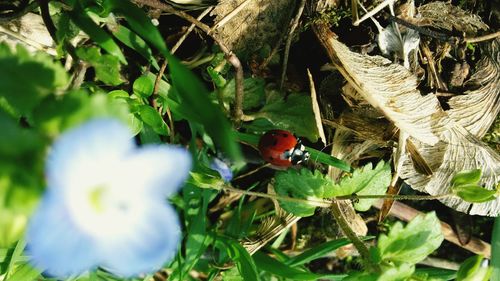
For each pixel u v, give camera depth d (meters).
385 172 0.15
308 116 0.15
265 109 0.15
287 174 0.15
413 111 0.15
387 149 0.15
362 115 0.15
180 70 0.12
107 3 0.14
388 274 0.13
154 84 0.15
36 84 0.11
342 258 0.17
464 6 0.15
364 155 0.16
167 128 0.14
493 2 0.15
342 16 0.15
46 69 0.11
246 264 0.15
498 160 0.16
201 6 0.15
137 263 0.11
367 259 0.14
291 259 0.15
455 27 0.15
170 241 0.11
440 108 0.15
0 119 0.10
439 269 0.15
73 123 0.11
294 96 0.15
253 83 0.15
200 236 0.15
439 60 0.15
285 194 0.15
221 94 0.15
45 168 0.10
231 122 0.15
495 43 0.15
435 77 0.15
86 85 0.14
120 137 0.10
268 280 0.15
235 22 0.15
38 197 0.10
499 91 0.16
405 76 0.15
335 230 0.16
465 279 0.13
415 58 0.15
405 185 0.16
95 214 0.11
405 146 0.15
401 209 0.16
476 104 0.15
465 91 0.15
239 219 0.16
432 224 0.14
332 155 0.16
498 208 0.16
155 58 0.15
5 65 0.11
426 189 0.16
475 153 0.16
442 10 0.15
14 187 0.10
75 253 0.11
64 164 0.10
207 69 0.15
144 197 0.11
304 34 0.15
